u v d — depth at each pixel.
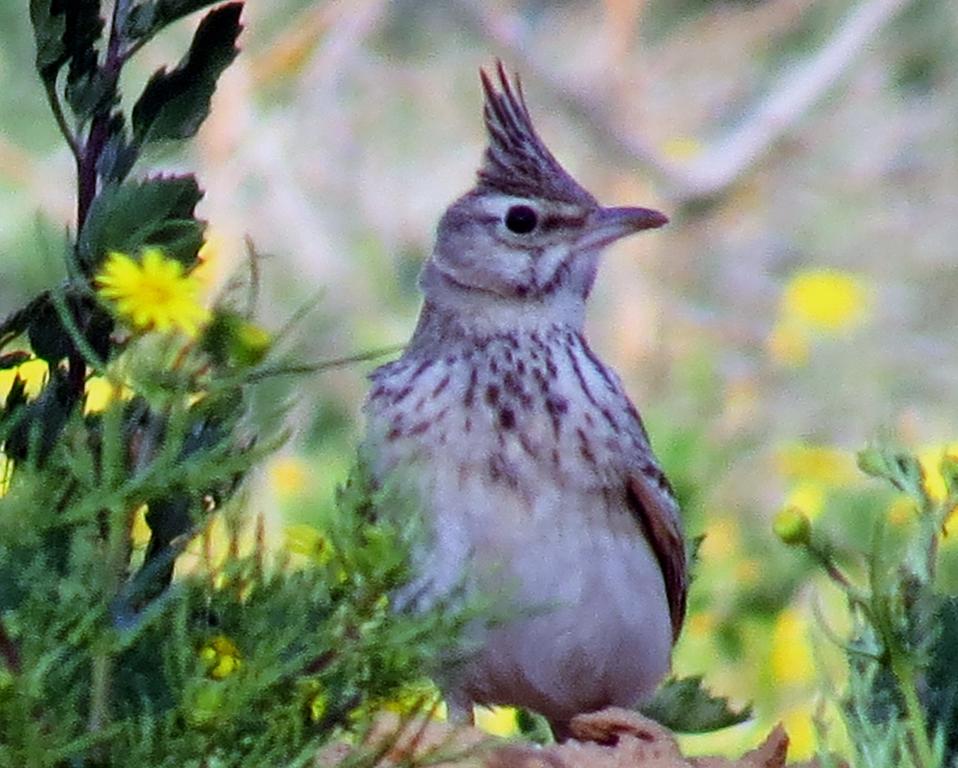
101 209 6.53
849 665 8.76
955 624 7.66
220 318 6.34
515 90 11.62
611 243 10.41
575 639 9.73
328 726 6.04
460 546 9.46
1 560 5.89
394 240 21.55
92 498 5.68
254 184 20.23
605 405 9.93
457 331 10.21
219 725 5.67
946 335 22.14
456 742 7.14
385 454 9.63
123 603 5.91
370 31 21.88
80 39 6.89
